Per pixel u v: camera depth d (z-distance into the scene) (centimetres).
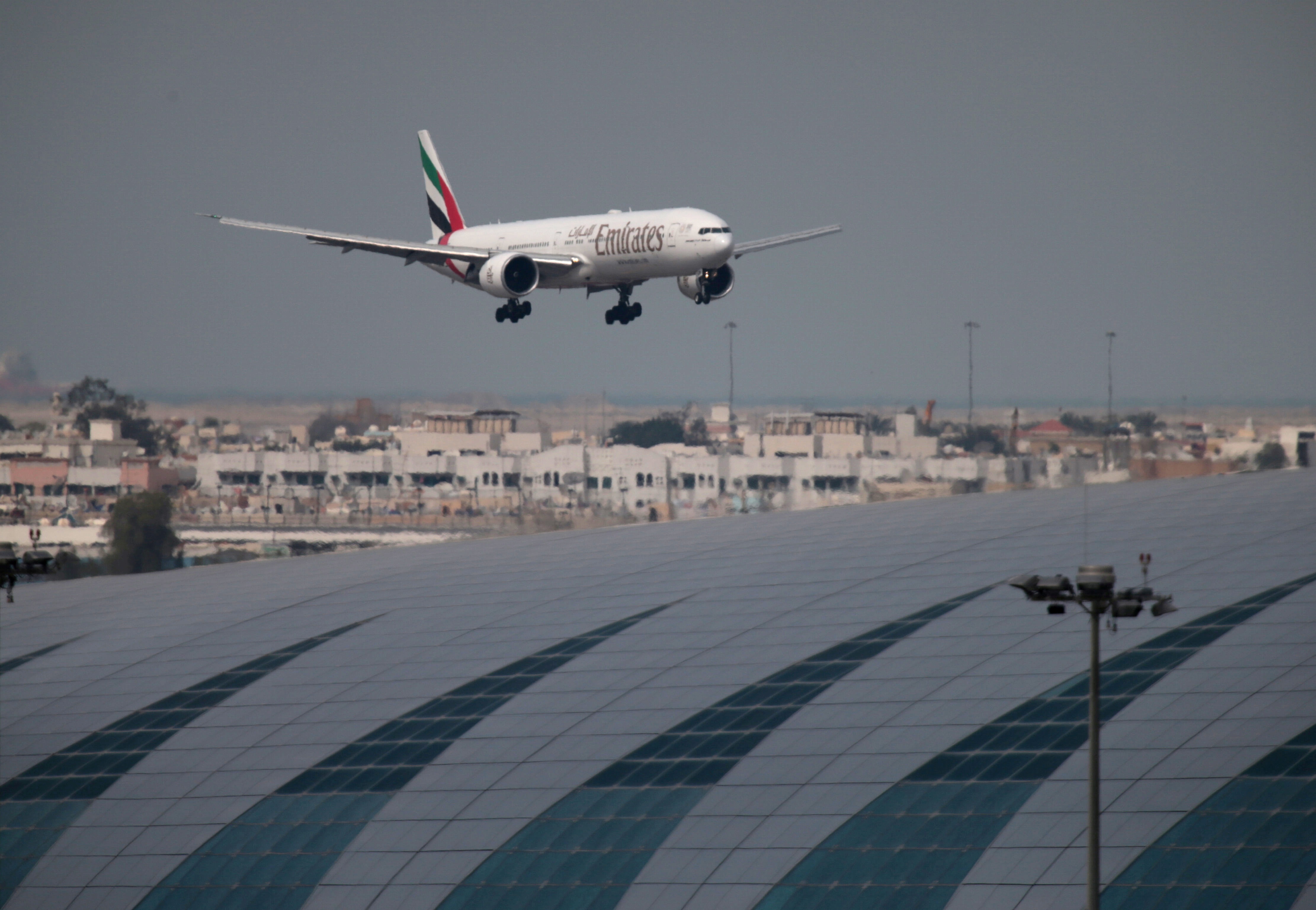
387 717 15912
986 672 14138
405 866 13350
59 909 13938
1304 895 10475
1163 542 17112
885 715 13788
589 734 14662
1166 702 12812
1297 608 14100
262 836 14212
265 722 16300
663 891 12325
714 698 14912
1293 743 11862
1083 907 10938
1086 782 12044
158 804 15050
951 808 12250
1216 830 11225
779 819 12712
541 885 12775
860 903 11662
